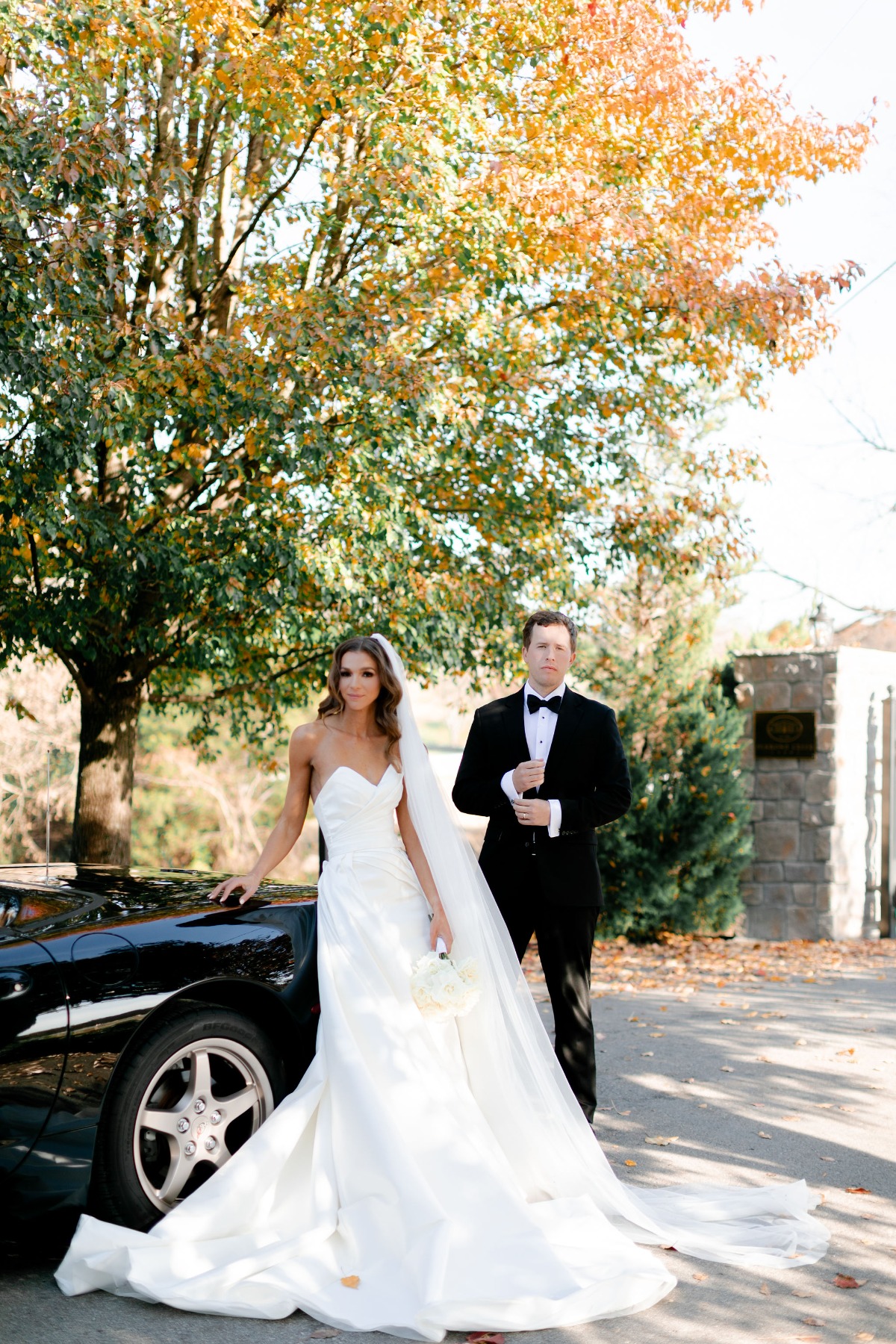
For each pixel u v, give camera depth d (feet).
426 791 13.48
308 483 28.35
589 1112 14.38
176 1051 11.48
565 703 14.90
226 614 30.12
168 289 30.40
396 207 27.53
